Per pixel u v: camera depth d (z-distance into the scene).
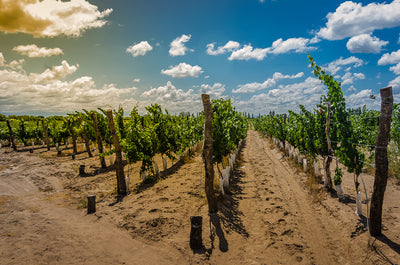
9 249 5.54
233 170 13.59
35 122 45.16
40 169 16.28
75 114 22.55
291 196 8.96
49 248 5.60
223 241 5.93
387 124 4.94
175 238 6.01
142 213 7.51
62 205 9.05
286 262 5.00
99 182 12.55
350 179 10.28
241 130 18.47
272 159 17.45
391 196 7.78
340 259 4.96
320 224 6.59
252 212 7.74
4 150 27.41
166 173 13.01
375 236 5.32
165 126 13.86
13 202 9.48
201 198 8.59
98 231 6.59
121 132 14.22
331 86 7.82
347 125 7.55
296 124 14.03
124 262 5.09
